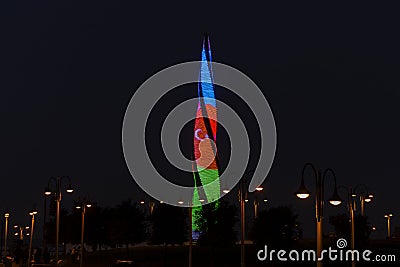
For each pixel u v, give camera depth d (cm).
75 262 7550
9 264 6650
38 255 7562
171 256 7750
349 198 4809
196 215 6688
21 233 10812
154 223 6956
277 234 6022
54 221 9188
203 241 6669
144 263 7100
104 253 8619
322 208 2789
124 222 7688
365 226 6612
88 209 8950
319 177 2805
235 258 7169
